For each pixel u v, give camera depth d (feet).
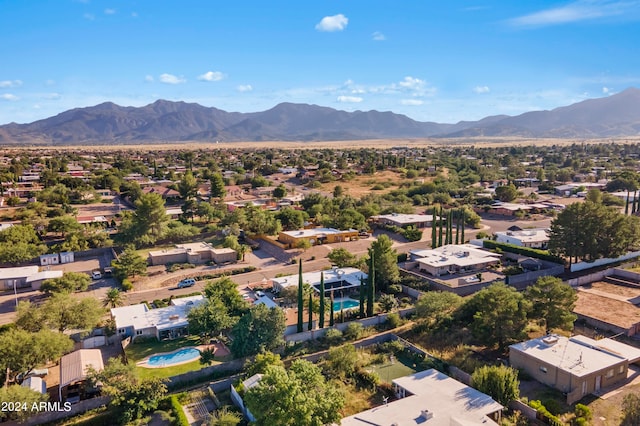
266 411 131.54
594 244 287.69
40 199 535.60
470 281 280.10
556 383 167.73
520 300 202.28
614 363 169.37
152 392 163.53
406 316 242.37
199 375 184.44
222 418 146.51
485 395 155.33
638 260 320.50
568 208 296.92
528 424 146.92
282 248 367.66
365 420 141.90
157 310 243.40
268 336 198.08
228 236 378.32
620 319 222.48
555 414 150.82
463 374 177.58
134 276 311.68
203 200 568.00
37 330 206.39
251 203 506.07
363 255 342.23
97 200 580.30
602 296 256.32
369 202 535.60
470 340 210.79
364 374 181.37
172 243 399.24
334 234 388.37
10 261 327.47
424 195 593.42
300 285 215.92
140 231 383.86
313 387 139.74
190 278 307.37
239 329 198.90
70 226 406.41
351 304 260.42
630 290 266.77
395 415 143.33
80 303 220.23
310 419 129.18
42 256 341.62
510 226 456.45
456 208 516.73
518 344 186.19
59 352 181.98
